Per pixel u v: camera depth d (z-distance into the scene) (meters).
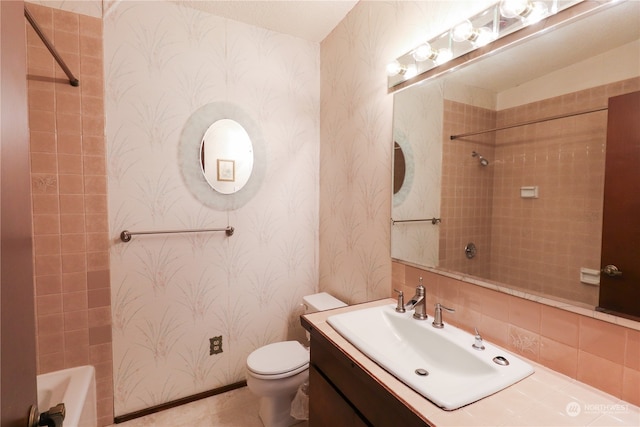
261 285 2.13
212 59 1.89
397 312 1.33
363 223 1.81
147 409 1.82
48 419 0.59
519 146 1.03
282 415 1.72
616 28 0.81
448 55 1.23
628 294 0.79
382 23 1.61
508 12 0.99
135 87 1.71
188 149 1.86
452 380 0.98
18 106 0.52
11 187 0.49
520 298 1.02
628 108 0.79
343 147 1.98
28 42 1.48
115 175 1.68
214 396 1.99
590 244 0.86
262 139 2.07
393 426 0.85
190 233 1.89
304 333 2.29
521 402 0.79
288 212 2.20
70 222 1.59
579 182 0.89
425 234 1.40
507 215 1.07
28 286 0.55
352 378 1.03
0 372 0.45
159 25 1.75
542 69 0.97
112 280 1.71
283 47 2.11
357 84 1.82
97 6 1.60
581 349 0.87
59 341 1.60
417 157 1.43
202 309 1.95
